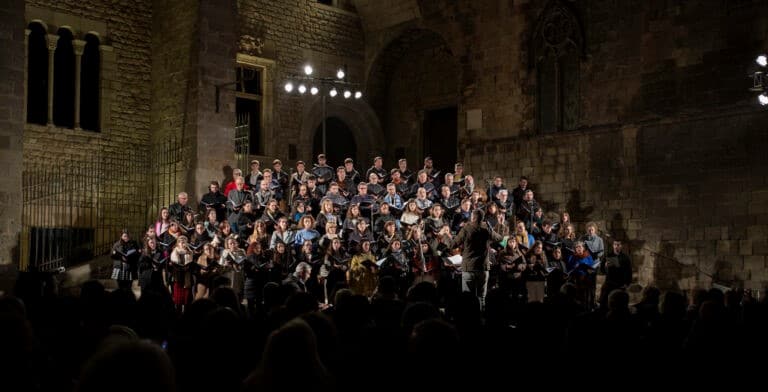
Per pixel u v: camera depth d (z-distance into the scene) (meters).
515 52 20.89
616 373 4.83
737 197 16.59
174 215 15.43
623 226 18.53
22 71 14.31
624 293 5.64
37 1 18.27
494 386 4.87
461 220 15.82
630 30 18.75
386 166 24.78
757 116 16.39
